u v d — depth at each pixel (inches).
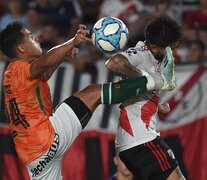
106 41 709.9
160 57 740.7
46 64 706.8
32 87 727.1
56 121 730.8
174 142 1130.7
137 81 711.7
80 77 1137.4
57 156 738.8
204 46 1277.1
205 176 1124.5
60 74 1137.4
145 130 738.8
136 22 1132.5
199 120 1130.7
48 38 1299.2
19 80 727.1
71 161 1125.7
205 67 1136.8
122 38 713.6
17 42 748.0
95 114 1128.8
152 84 711.1
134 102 743.1
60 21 1397.6
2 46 753.6
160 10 1386.6
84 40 708.7
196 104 1132.5
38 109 733.3
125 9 1411.2
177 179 741.9
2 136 1138.7
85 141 1126.4
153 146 737.6
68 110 732.7
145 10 1413.6
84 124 738.2
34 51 754.8
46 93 745.6
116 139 759.1
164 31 731.4
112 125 1125.7
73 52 767.1
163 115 1130.7
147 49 735.7
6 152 1136.8
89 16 1483.8
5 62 1145.4
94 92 730.2
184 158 1129.4
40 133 727.1
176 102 1133.7
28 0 1450.5
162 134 1128.8
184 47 1291.8
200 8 1445.6
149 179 740.7
